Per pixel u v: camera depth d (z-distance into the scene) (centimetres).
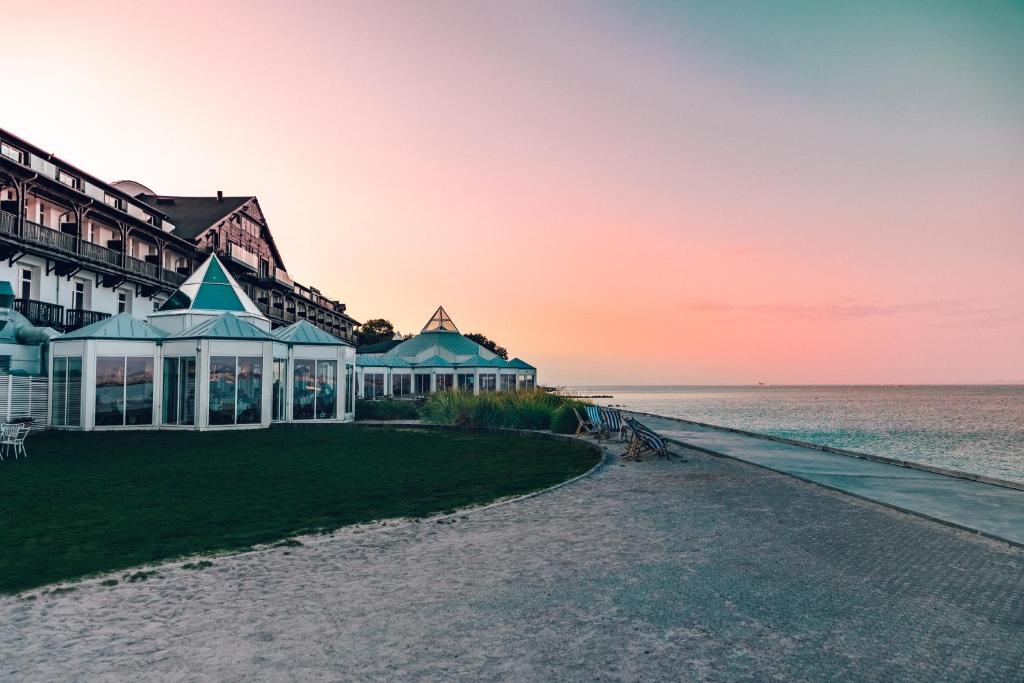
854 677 411
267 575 628
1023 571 620
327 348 2727
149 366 2394
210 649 460
